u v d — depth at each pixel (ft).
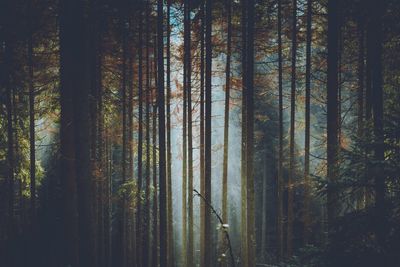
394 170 13.55
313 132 81.15
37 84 52.06
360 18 34.78
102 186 53.93
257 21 51.24
